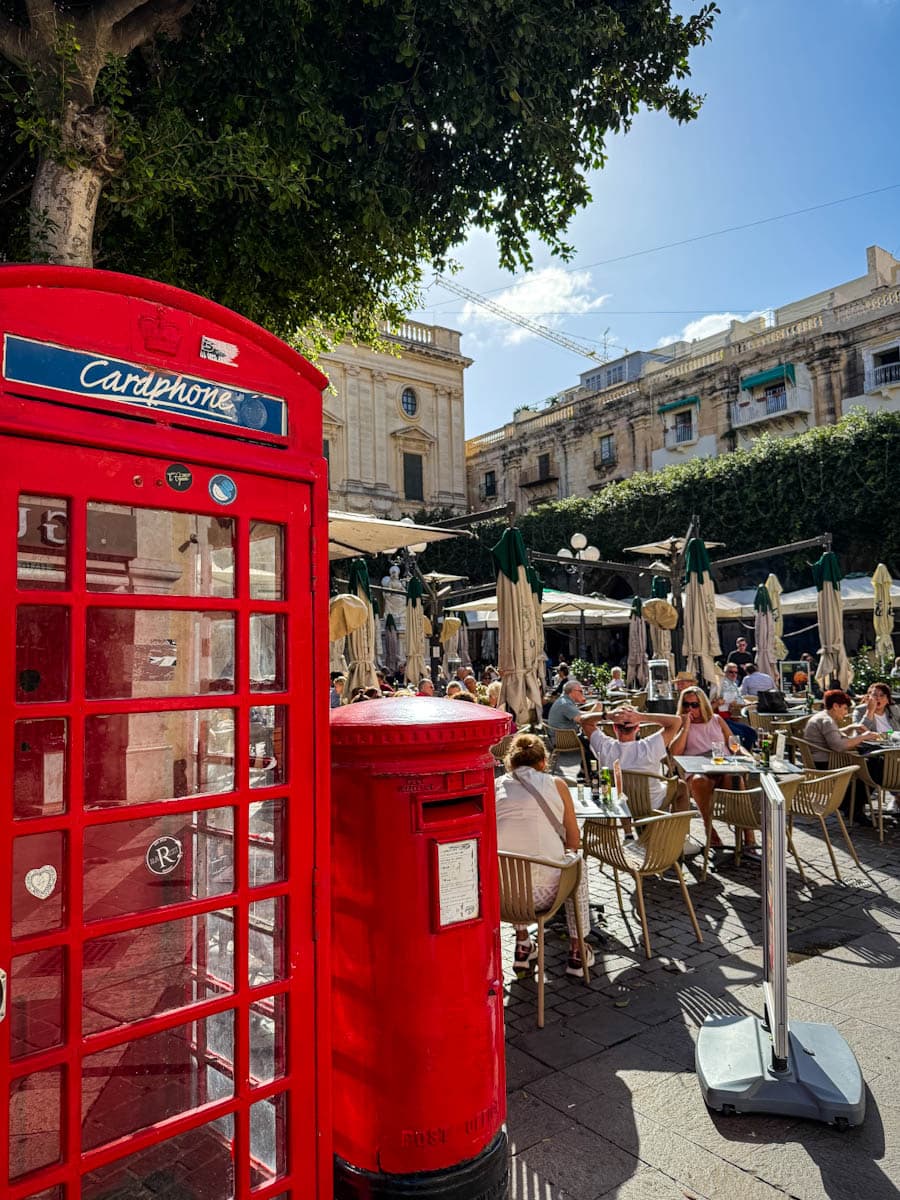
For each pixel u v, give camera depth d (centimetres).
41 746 172
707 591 1248
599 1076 357
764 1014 389
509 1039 396
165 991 193
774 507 2527
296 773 219
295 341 771
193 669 200
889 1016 405
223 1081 204
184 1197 195
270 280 682
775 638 1700
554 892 441
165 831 194
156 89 520
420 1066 244
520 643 841
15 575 166
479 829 261
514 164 638
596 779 683
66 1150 172
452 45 554
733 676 1334
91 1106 182
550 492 4031
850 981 448
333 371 3656
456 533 847
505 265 690
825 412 2884
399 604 3238
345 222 640
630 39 627
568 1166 295
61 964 174
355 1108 249
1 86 452
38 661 171
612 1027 405
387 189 582
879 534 2369
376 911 247
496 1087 262
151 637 192
